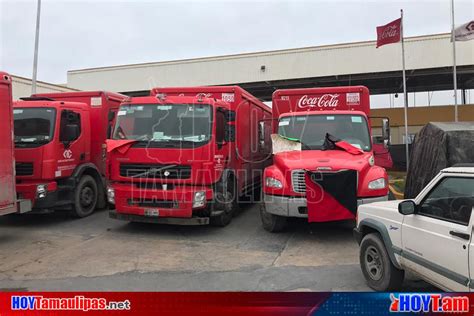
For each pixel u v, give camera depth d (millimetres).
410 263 4383
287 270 5902
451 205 3887
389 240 4746
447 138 8312
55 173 8953
